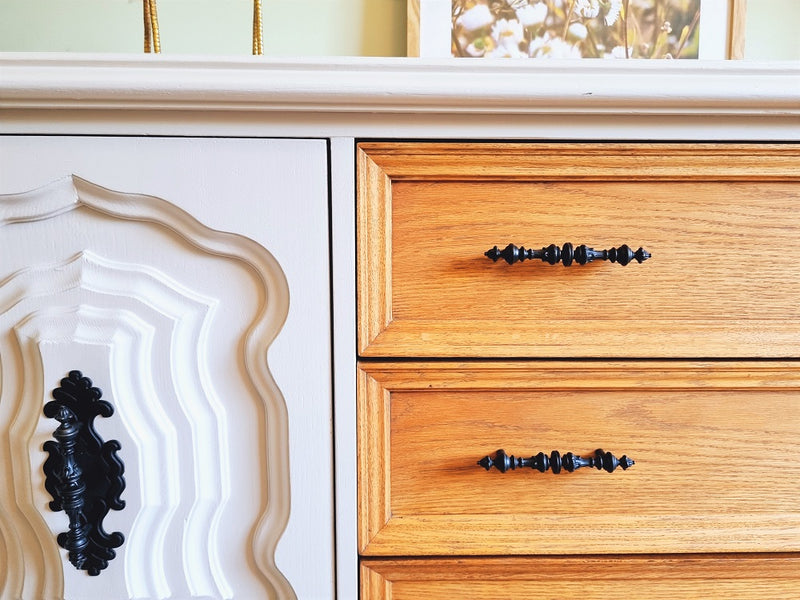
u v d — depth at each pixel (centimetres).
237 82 33
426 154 37
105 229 37
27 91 33
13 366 37
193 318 37
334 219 37
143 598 39
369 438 39
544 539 40
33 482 37
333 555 40
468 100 34
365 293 38
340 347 38
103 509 37
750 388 39
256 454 39
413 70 34
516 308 39
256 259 37
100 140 35
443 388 39
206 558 39
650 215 38
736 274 39
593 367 39
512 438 40
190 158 36
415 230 38
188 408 38
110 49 71
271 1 72
